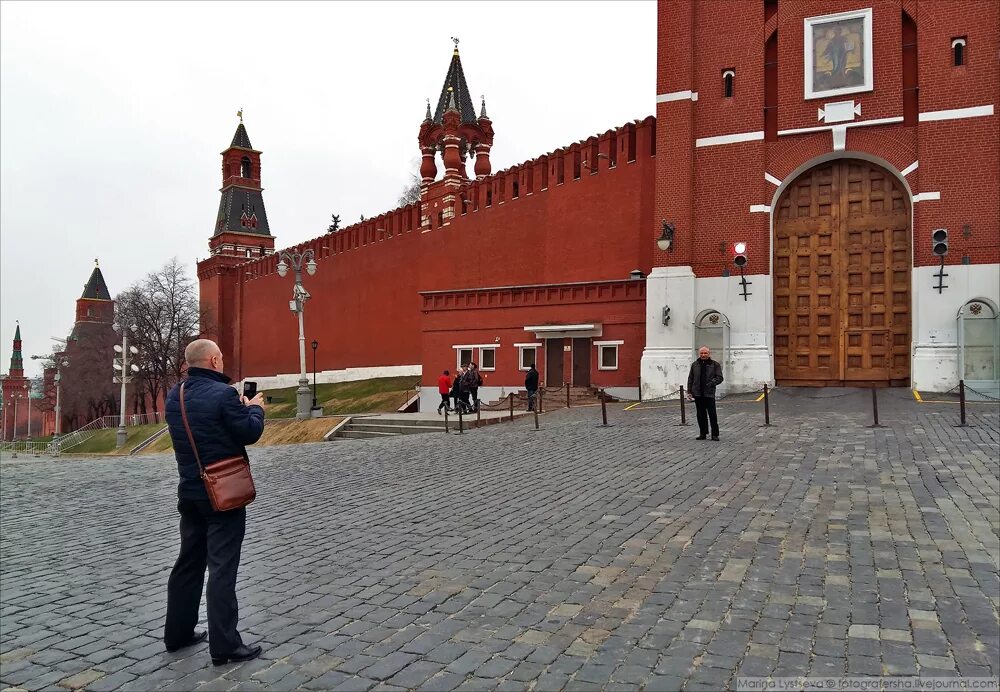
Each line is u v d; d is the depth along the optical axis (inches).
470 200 1520.7
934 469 435.8
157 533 406.0
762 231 1000.2
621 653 194.5
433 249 1605.6
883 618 211.6
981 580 243.0
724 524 324.2
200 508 209.3
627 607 228.8
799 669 180.7
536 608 232.2
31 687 199.0
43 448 2426.2
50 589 300.7
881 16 960.9
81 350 2851.9
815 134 987.9
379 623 228.1
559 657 194.2
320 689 184.7
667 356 1031.0
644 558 279.3
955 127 912.3
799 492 386.0
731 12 1034.1
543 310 1282.0
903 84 952.3
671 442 604.7
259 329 2468.0
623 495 398.6
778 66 1011.3
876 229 975.6
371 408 1599.4
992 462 449.4
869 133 962.1
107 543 386.0
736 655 189.9
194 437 207.6
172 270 2583.7
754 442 580.1
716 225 1024.9
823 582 244.4
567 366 1246.9
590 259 1277.1
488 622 222.7
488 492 436.5
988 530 303.1
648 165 1202.0
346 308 2016.5
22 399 4958.2
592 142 1284.4
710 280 1023.0
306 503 447.8
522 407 1144.8
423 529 351.3
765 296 993.5
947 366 890.1
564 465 519.5
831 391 925.8
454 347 1400.1
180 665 208.1
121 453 1717.5
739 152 1018.1
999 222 884.6
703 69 1045.8
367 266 1939.0
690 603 229.3
